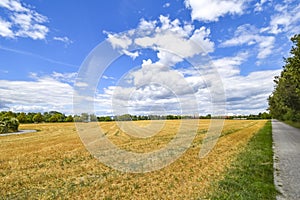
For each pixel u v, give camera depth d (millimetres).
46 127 41906
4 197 6129
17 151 13773
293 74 19156
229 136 20250
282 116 56906
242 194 5789
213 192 5988
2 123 31766
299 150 12891
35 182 7434
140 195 6023
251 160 9781
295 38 17656
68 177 7926
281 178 7227
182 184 6777
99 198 5906
